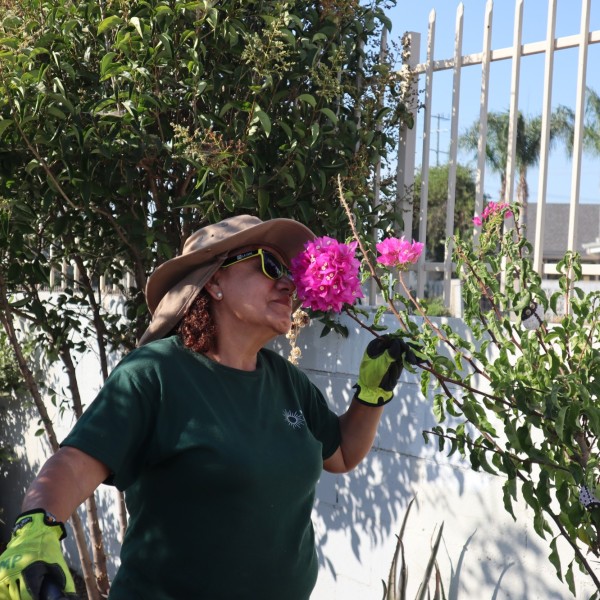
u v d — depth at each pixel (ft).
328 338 13.91
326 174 13.39
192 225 13.64
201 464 6.90
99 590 16.53
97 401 6.91
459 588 11.65
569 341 8.84
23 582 5.26
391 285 9.58
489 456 11.25
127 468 6.94
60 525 5.83
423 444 12.26
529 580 10.80
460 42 13.15
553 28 11.65
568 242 11.30
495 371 8.83
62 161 11.68
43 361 22.04
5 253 14.65
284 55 11.67
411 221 14.26
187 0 11.96
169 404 7.04
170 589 7.04
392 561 11.96
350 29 13.82
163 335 7.85
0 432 24.58
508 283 9.00
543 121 11.67
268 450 7.20
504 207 9.31
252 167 12.76
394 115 14.05
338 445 8.60
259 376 7.72
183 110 13.04
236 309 7.66
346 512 13.61
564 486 8.18
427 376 9.43
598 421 7.71
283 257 8.50
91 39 12.49
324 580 14.05
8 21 11.71
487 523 11.33
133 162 12.17
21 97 11.14
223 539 6.94
